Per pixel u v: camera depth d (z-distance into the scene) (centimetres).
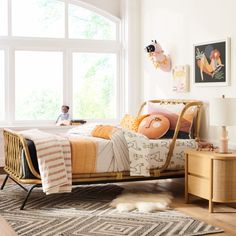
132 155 490
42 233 364
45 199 488
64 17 701
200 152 460
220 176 432
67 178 457
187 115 541
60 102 707
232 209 452
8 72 679
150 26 665
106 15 719
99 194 518
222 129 454
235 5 491
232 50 497
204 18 541
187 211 443
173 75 600
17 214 423
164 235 360
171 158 515
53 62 702
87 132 550
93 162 479
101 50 720
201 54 544
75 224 391
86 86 718
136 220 405
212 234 366
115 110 728
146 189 548
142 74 693
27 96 691
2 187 536
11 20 677
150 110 584
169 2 612
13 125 682
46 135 471
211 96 532
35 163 455
